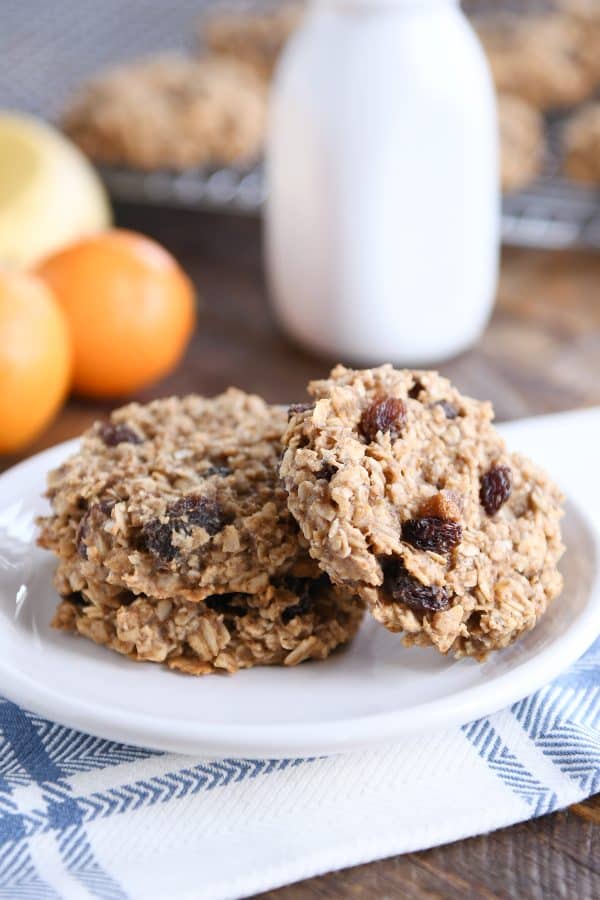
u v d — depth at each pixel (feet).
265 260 2.40
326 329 2.07
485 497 1.40
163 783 1.34
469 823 1.30
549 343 2.16
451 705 1.30
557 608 1.42
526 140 2.51
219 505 1.40
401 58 1.94
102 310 1.92
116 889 1.25
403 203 1.98
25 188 2.13
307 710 1.33
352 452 1.35
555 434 1.76
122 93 2.52
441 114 1.96
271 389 2.04
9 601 1.45
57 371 1.86
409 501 1.36
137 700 1.34
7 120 2.26
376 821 1.30
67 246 1.98
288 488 1.35
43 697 1.31
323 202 2.00
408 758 1.35
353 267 2.02
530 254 2.43
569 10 3.25
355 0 1.94
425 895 1.27
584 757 1.34
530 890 1.27
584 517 1.49
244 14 3.28
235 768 1.35
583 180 2.50
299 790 1.33
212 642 1.38
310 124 1.98
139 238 2.01
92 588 1.40
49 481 1.46
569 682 1.42
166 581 1.38
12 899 1.24
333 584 1.43
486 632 1.36
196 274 2.35
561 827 1.32
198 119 2.45
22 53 3.13
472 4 3.54
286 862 1.26
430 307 2.05
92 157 2.49
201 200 2.52
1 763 1.36
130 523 1.39
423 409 1.43
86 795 1.33
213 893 1.25
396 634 1.44
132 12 3.32
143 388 2.04
